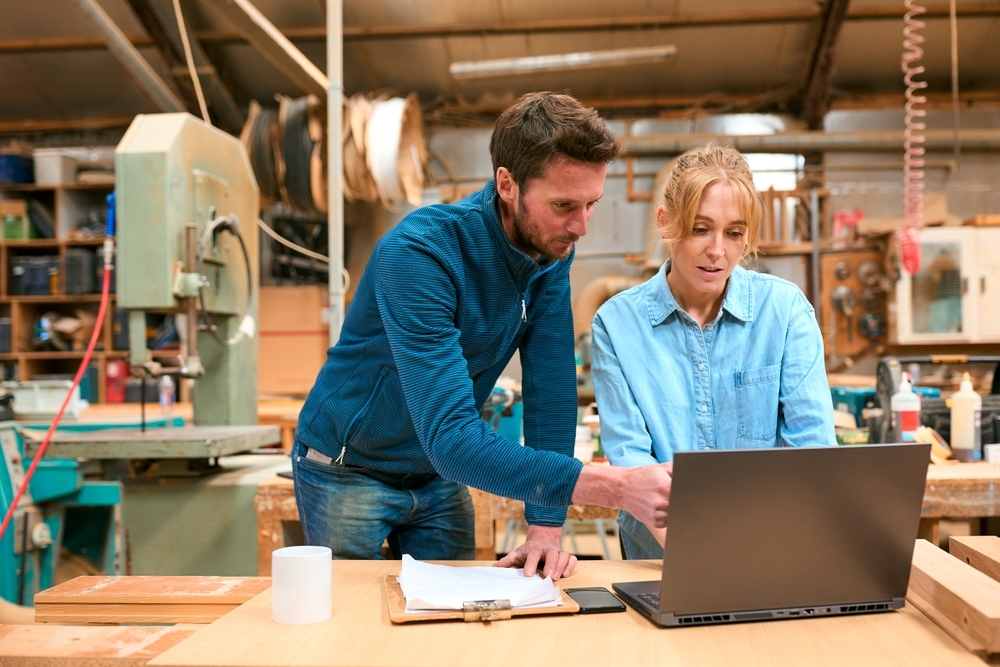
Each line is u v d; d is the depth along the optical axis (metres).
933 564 1.18
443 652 0.96
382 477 1.63
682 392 1.52
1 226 5.90
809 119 6.08
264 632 1.02
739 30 5.71
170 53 5.55
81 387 5.44
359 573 1.31
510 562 1.33
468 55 5.90
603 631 1.03
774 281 1.55
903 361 2.47
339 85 2.83
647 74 6.08
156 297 2.18
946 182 6.12
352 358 1.53
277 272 6.12
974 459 2.40
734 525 1.03
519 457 1.14
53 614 1.29
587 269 6.22
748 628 1.05
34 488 2.83
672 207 1.44
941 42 5.79
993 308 5.27
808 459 1.03
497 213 1.37
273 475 2.32
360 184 4.82
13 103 6.25
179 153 2.23
